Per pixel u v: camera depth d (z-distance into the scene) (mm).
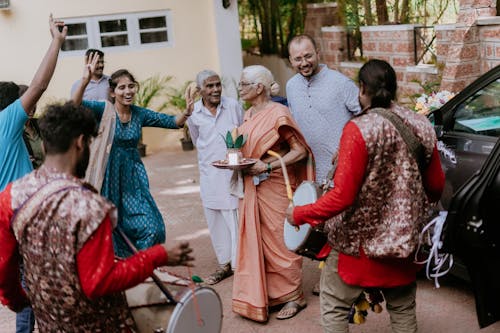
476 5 6918
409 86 8367
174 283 2709
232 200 4754
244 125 4301
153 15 9938
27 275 2498
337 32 9898
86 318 2496
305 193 3521
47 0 9562
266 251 4273
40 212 2369
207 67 10188
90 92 6527
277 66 11820
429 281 4637
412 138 2898
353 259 3039
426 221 3045
